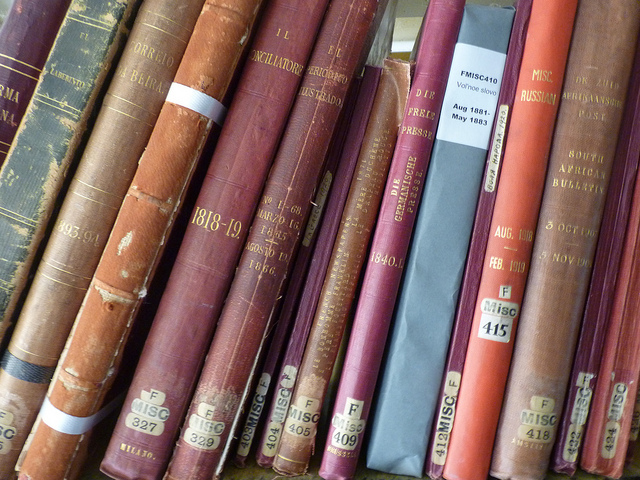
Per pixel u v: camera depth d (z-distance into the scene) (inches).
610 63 16.3
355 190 16.7
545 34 16.4
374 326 16.0
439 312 16.2
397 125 16.9
